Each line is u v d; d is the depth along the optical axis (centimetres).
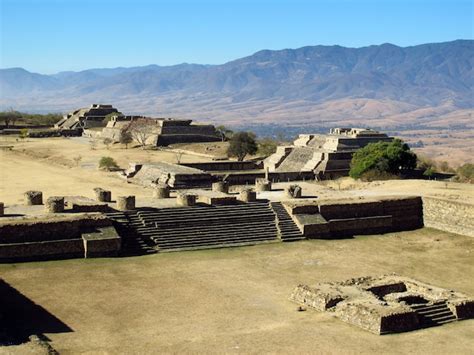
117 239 6100
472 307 4947
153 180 10331
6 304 4719
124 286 5272
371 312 4500
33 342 3912
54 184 10225
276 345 4141
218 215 7031
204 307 4853
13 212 6425
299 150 14300
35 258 5819
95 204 6638
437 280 5838
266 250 6606
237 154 15275
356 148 14238
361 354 4038
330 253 6625
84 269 5659
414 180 10194
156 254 6244
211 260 6150
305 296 5003
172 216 6844
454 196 8412
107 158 13012
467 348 4228
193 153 15888
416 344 4262
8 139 18875
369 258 6506
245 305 4934
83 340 4116
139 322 4494
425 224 8100
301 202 7525
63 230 6019
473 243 7269
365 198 7912
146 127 18312
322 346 4147
